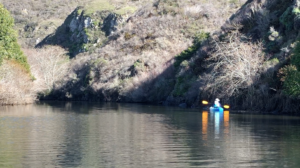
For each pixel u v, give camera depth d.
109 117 42.19
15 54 69.81
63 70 105.62
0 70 61.72
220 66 57.19
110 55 99.19
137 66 83.12
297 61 43.09
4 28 67.88
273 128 31.80
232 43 54.41
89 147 23.89
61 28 145.38
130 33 106.06
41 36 152.00
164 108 57.19
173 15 105.12
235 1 106.38
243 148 23.38
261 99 49.09
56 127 33.03
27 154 21.89
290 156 21.25
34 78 74.75
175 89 67.12
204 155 21.59
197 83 60.44
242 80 50.84
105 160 20.55
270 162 19.95
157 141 25.88
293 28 54.22
